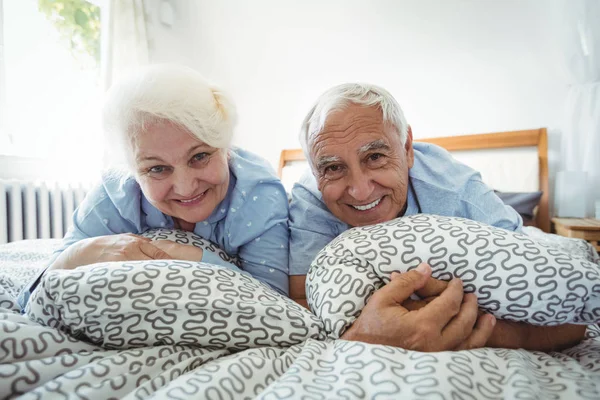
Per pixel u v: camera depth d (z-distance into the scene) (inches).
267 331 21.2
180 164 28.0
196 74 30.2
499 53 88.4
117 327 19.5
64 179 84.5
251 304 21.1
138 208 34.0
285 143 121.3
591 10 73.8
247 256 35.6
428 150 40.8
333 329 21.8
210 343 20.6
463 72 92.7
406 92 100.0
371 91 31.5
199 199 31.5
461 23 91.8
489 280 21.4
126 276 19.8
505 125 88.8
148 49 98.7
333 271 24.5
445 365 16.1
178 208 31.5
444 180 36.4
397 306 20.6
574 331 23.7
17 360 16.7
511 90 87.7
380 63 103.0
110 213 34.5
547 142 82.0
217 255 31.1
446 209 35.7
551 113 83.9
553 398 15.1
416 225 25.3
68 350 18.5
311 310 26.3
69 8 90.0
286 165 119.2
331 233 37.3
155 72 27.5
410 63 99.0
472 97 92.1
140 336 19.8
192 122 26.7
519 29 85.9
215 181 30.2
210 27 118.0
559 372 18.0
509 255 21.4
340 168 32.2
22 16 81.8
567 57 77.5
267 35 118.0
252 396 16.1
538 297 20.5
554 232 79.7
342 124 30.3
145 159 27.5
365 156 31.0
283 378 16.1
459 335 19.6
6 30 79.4
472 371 16.2
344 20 106.1
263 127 124.3
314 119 32.5
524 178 81.0
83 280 19.4
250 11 118.3
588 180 77.8
